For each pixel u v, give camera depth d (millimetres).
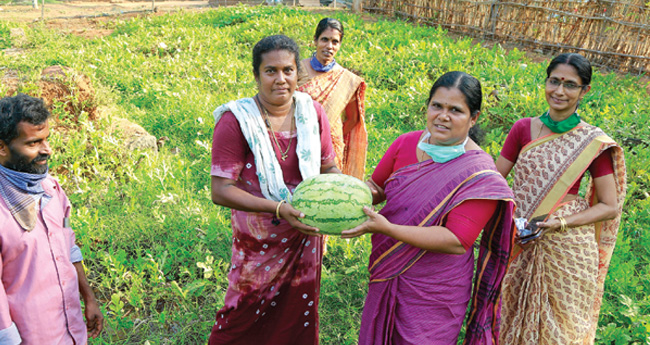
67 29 15289
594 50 10984
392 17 14922
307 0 21672
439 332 2703
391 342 2785
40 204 2479
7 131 2246
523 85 8766
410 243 2555
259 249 3033
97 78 9383
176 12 16875
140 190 5566
